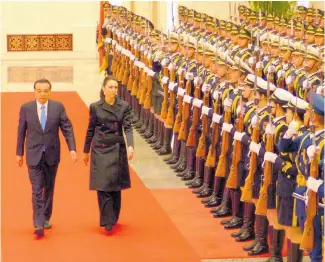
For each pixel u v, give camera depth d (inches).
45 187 550.6
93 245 522.9
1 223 561.9
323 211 437.4
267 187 490.6
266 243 513.0
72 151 550.9
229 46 698.2
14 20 1352.1
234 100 559.8
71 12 1366.9
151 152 773.9
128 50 903.7
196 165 653.3
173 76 708.7
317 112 432.8
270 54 673.0
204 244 530.9
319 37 691.4
